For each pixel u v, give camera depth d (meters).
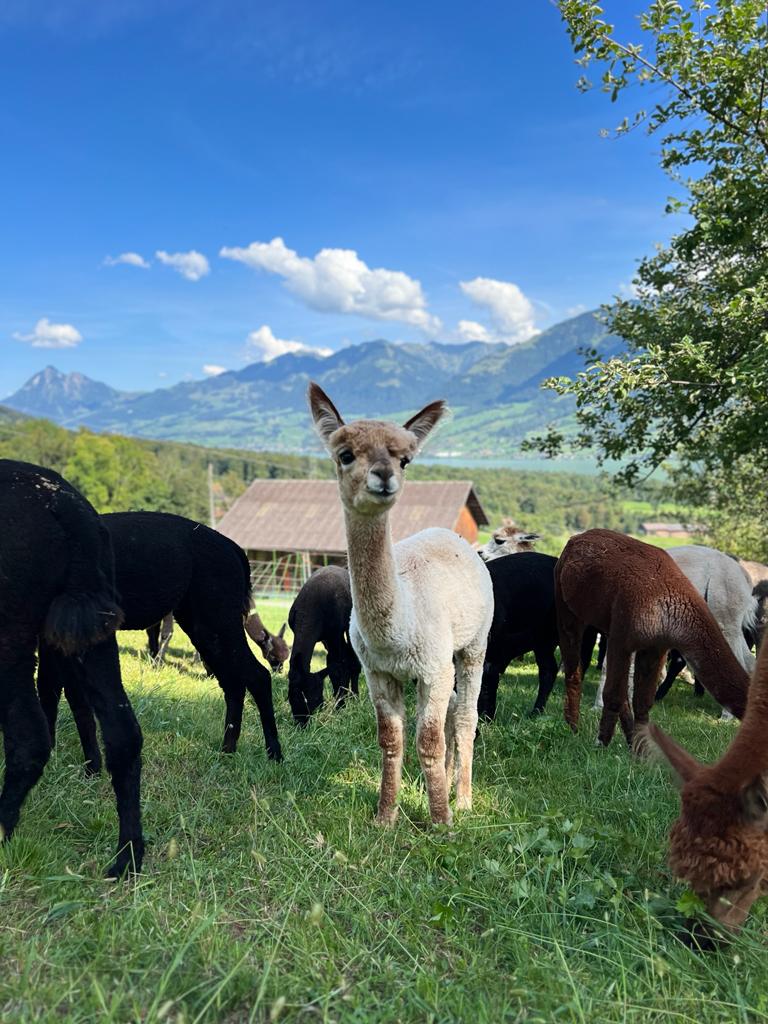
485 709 3.05
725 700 2.23
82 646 1.43
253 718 2.80
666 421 3.80
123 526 2.12
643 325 4.35
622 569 2.53
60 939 1.22
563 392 3.13
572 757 2.42
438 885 1.49
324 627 3.14
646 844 1.68
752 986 1.18
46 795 1.72
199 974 1.15
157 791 1.85
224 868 1.48
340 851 1.49
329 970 1.18
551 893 1.45
